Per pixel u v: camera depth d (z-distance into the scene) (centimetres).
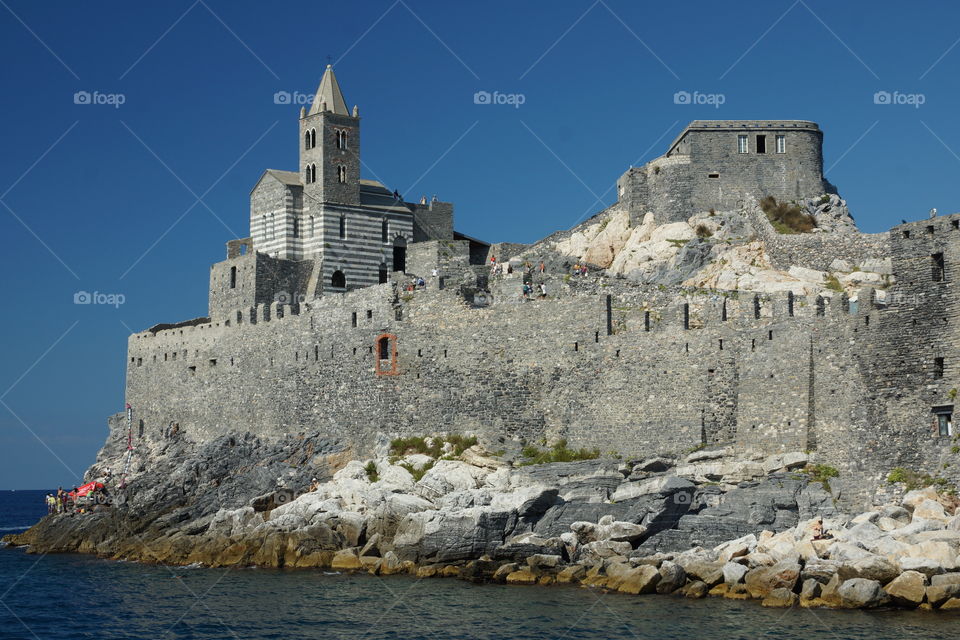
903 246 8625
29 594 9394
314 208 13512
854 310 8906
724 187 12306
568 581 8688
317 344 12162
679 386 9744
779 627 7119
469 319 11119
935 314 8412
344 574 9500
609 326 10325
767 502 8719
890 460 8475
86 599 9138
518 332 10806
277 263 13312
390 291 11619
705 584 8081
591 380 10288
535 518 9388
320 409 12044
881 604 7425
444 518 9362
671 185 12369
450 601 8306
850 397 8762
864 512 8456
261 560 10125
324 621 7950
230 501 11288
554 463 9906
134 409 14662
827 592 7594
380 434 11450
